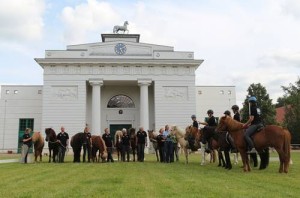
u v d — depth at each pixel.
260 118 12.83
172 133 19.91
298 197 7.21
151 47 43.84
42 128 41.16
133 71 43.00
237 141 13.04
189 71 43.62
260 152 12.81
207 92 47.47
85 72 42.44
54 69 42.28
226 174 12.08
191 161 20.81
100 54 43.16
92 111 42.09
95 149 20.80
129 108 45.59
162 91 43.03
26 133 20.66
